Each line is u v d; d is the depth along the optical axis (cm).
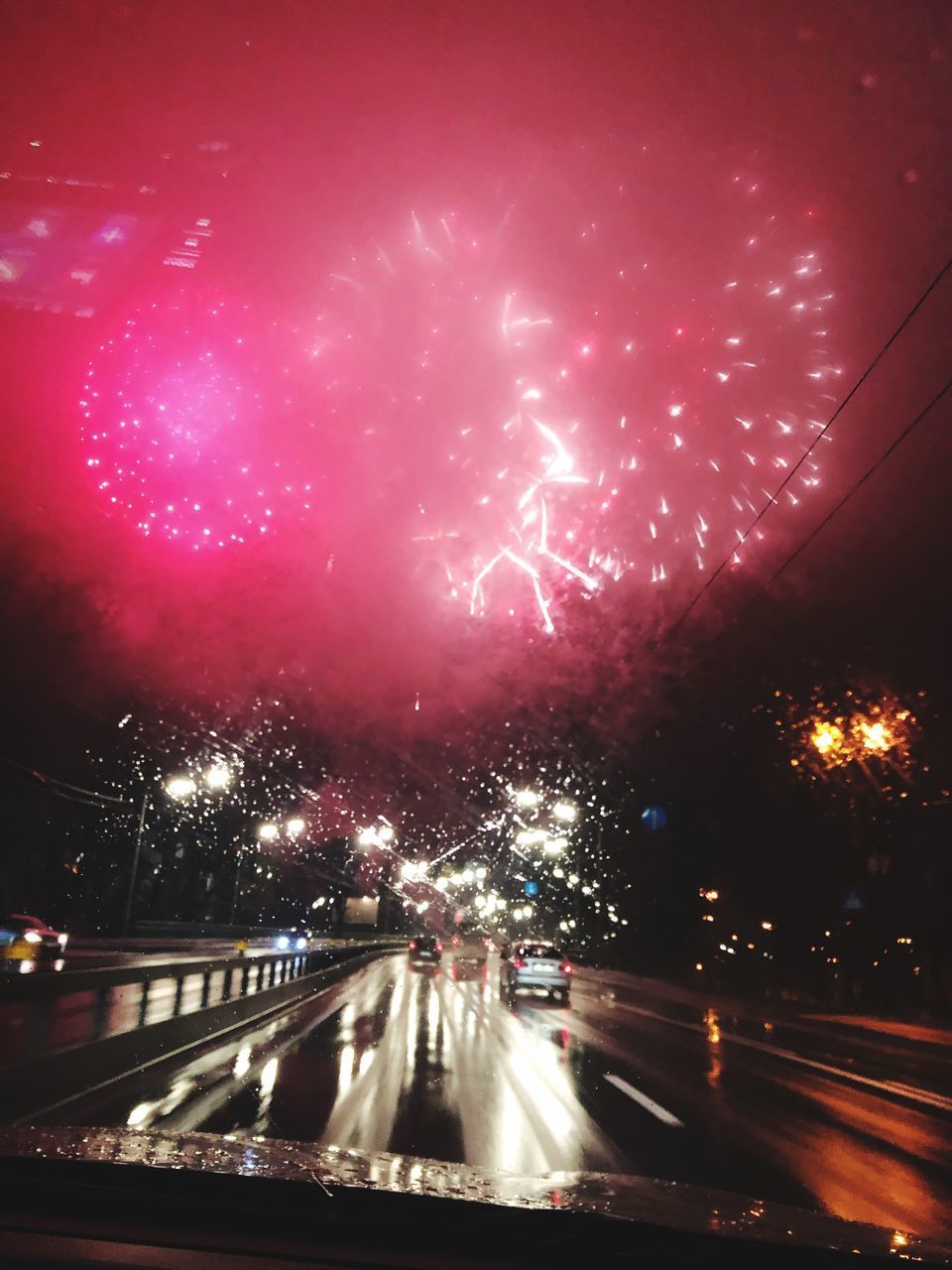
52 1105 1004
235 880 6919
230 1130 938
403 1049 1695
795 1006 3038
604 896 5462
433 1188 432
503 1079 1393
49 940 3631
